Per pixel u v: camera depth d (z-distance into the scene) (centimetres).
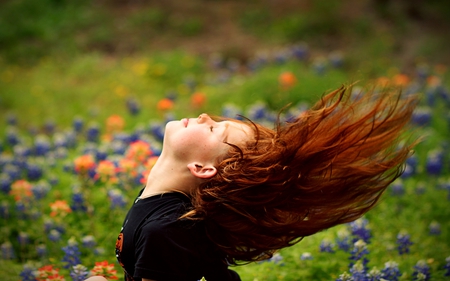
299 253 414
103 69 1111
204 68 1148
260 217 275
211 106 916
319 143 277
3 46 1201
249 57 1216
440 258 436
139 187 486
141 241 269
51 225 446
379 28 1317
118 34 1267
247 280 374
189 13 1346
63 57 1180
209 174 273
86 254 418
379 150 297
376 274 344
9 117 848
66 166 574
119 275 379
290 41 1266
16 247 457
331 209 288
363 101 307
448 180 612
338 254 409
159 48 1240
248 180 269
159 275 266
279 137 279
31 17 1292
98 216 467
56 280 340
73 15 1303
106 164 461
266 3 1386
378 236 475
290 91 920
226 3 1391
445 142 734
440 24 1364
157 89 1034
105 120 881
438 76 1072
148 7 1358
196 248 273
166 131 288
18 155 639
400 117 307
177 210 273
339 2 1372
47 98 987
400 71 1189
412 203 549
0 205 496
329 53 1240
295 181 275
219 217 273
